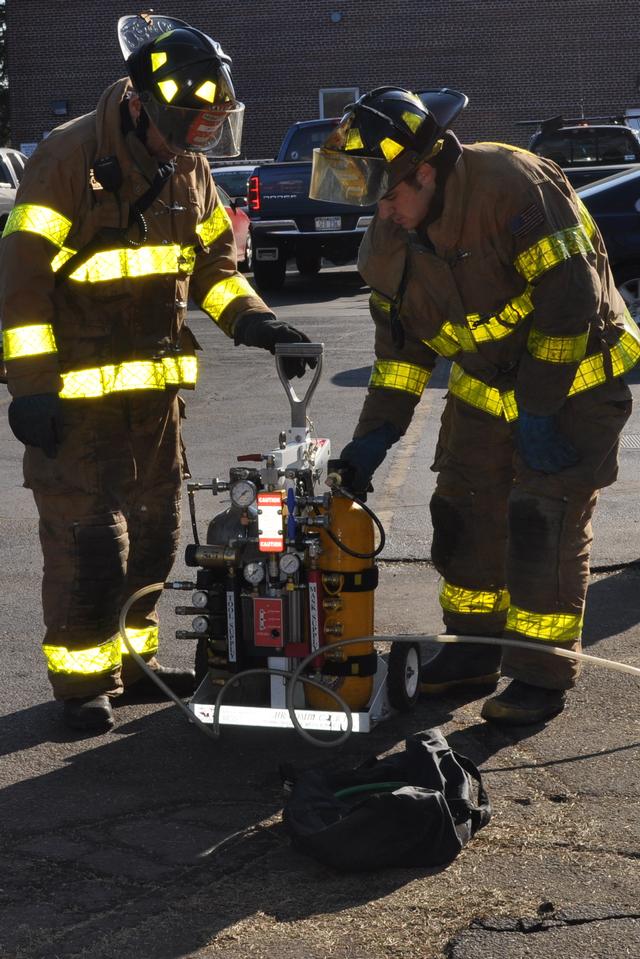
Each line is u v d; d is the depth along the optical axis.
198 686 4.32
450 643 4.70
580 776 3.87
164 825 3.64
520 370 4.07
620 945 2.92
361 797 3.59
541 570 4.21
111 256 4.14
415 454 8.69
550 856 3.36
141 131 4.03
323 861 3.30
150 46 3.89
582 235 3.96
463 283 4.03
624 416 4.24
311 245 19.11
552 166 4.04
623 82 35.78
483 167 3.90
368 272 4.21
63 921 3.11
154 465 4.58
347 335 14.71
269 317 4.45
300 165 18.78
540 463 4.08
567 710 4.41
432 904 3.13
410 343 4.46
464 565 4.59
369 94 3.83
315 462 4.08
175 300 4.34
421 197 3.87
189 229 4.32
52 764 4.11
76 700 4.40
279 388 11.58
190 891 3.25
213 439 9.37
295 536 3.90
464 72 36.12
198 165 4.39
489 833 3.50
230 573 3.95
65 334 4.21
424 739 3.76
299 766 4.06
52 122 37.31
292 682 3.88
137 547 4.62
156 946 2.99
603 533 6.64
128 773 4.02
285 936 3.01
